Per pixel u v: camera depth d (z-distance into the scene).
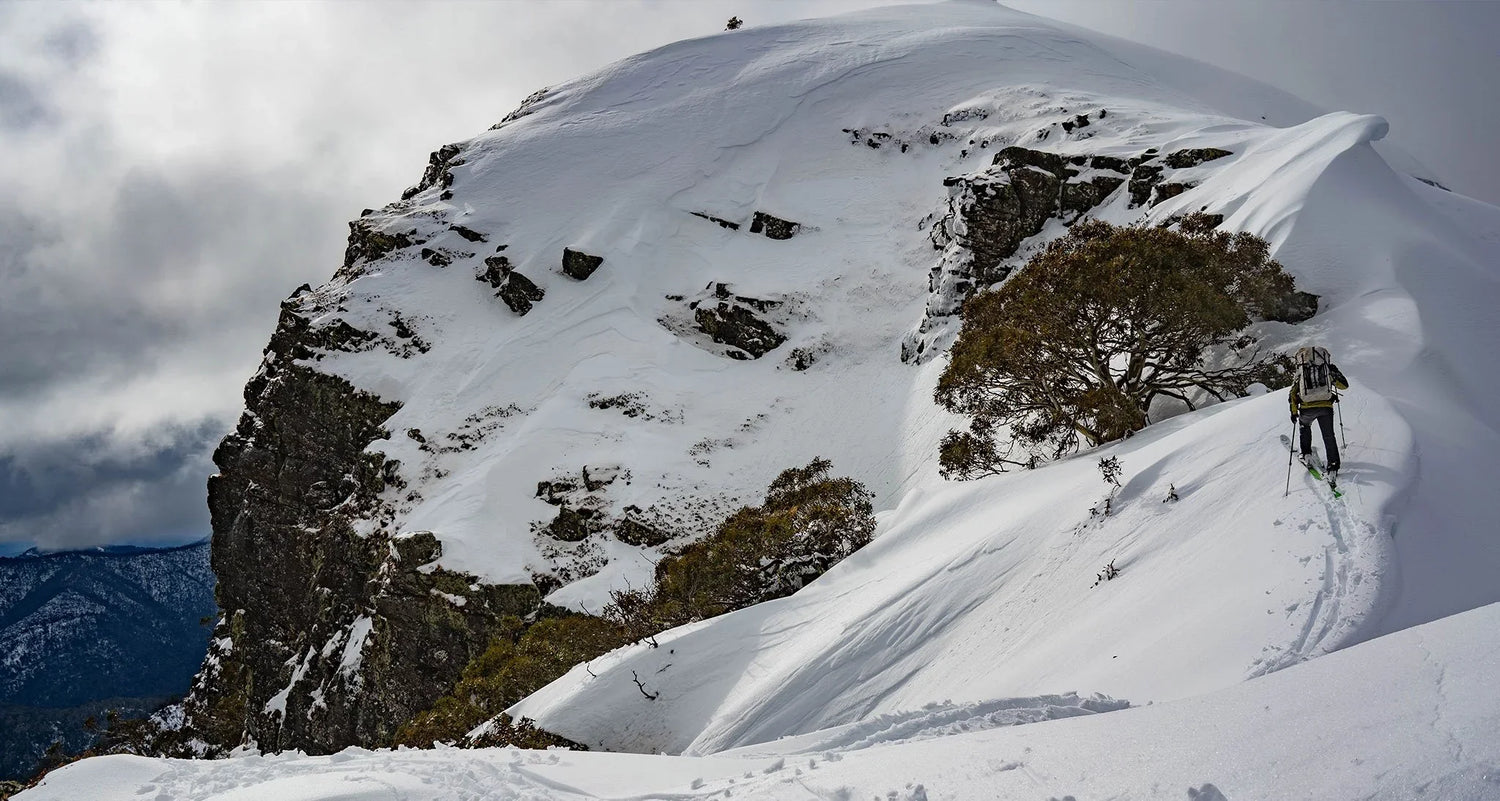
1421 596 9.89
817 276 51.94
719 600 27.75
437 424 46.34
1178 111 53.06
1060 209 44.62
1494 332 21.94
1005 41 74.44
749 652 21.48
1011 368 24.94
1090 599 13.80
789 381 46.34
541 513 40.09
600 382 46.22
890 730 10.24
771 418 44.19
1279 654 9.23
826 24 86.62
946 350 42.62
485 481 41.06
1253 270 24.12
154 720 56.94
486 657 31.69
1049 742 6.21
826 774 6.79
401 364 51.25
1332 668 5.91
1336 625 9.41
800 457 41.41
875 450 40.09
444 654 37.12
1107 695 10.35
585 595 35.53
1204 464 14.95
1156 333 23.34
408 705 37.62
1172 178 38.94
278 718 46.41
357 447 49.38
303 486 50.97
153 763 9.29
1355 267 24.67
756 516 32.00
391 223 61.91
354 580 42.59
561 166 65.06
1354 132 29.89
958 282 44.44
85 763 9.18
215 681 56.09
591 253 54.03
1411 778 4.49
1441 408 18.23
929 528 22.27
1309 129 34.28
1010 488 21.44
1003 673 13.41
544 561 38.00
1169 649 10.62
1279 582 10.63
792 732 16.98
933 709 10.80
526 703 24.50
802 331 48.72
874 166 61.44
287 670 47.31
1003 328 25.14
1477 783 4.30
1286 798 4.67
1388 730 4.91
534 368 48.41
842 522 27.47
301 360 52.88
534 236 57.97
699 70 77.19
